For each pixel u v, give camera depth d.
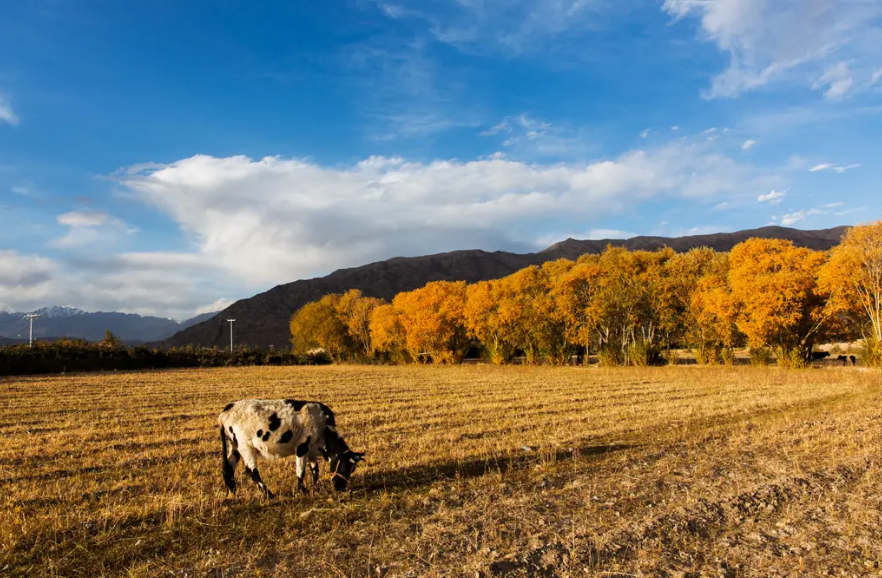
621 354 52.31
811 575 6.60
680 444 14.46
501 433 16.61
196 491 10.52
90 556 7.52
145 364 64.94
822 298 41.09
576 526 8.19
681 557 7.14
